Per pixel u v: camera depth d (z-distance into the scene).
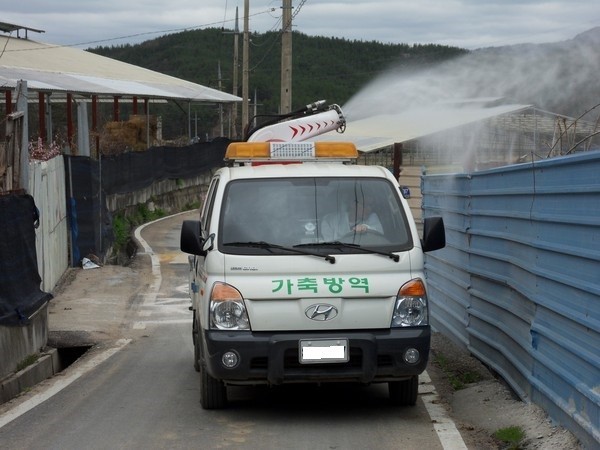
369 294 6.99
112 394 8.51
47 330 11.53
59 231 17.05
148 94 35.62
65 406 8.03
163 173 33.62
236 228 7.38
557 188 6.48
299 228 7.41
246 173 7.83
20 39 38.47
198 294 8.23
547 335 6.62
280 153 8.64
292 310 6.93
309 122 12.86
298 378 6.89
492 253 8.57
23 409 7.95
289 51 23.42
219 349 6.90
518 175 7.62
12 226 9.83
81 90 29.72
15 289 9.80
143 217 30.12
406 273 7.17
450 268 10.88
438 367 9.38
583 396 5.81
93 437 6.86
